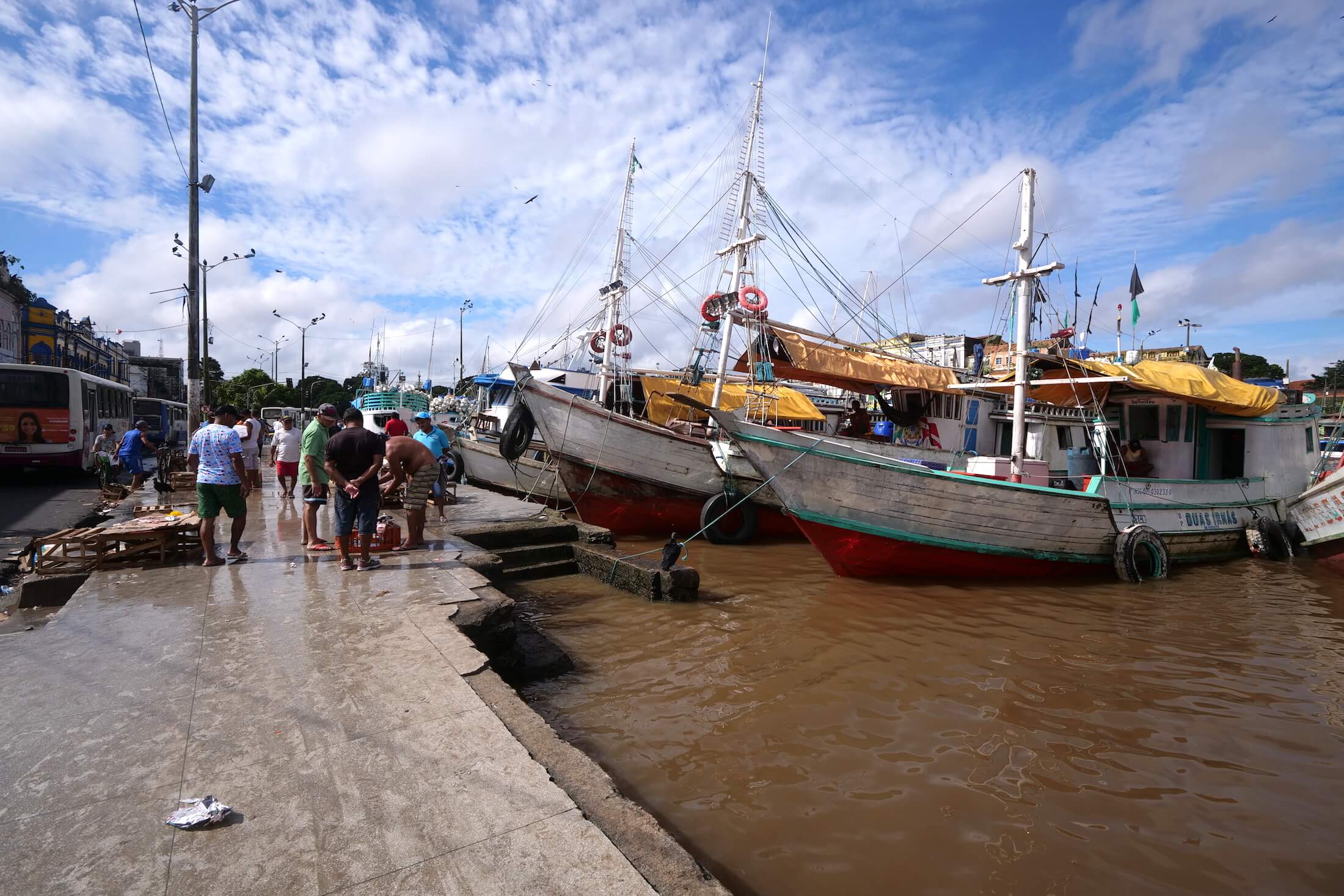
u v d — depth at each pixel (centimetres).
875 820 462
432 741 400
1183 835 452
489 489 2125
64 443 1902
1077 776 525
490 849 306
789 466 1130
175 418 4016
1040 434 1738
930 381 1719
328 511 1282
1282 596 1109
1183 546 1388
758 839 440
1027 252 1252
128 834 310
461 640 566
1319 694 688
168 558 848
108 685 471
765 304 1526
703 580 1141
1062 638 859
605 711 623
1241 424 1546
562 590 1030
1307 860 429
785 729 594
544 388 1493
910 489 1115
